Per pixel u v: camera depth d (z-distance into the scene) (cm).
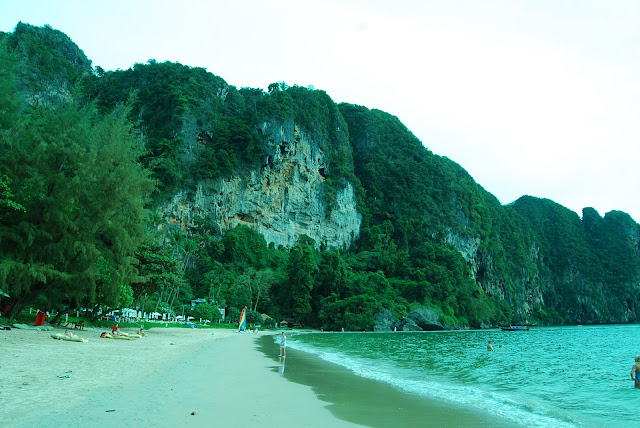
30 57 11544
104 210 3012
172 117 12456
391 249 15075
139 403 1056
